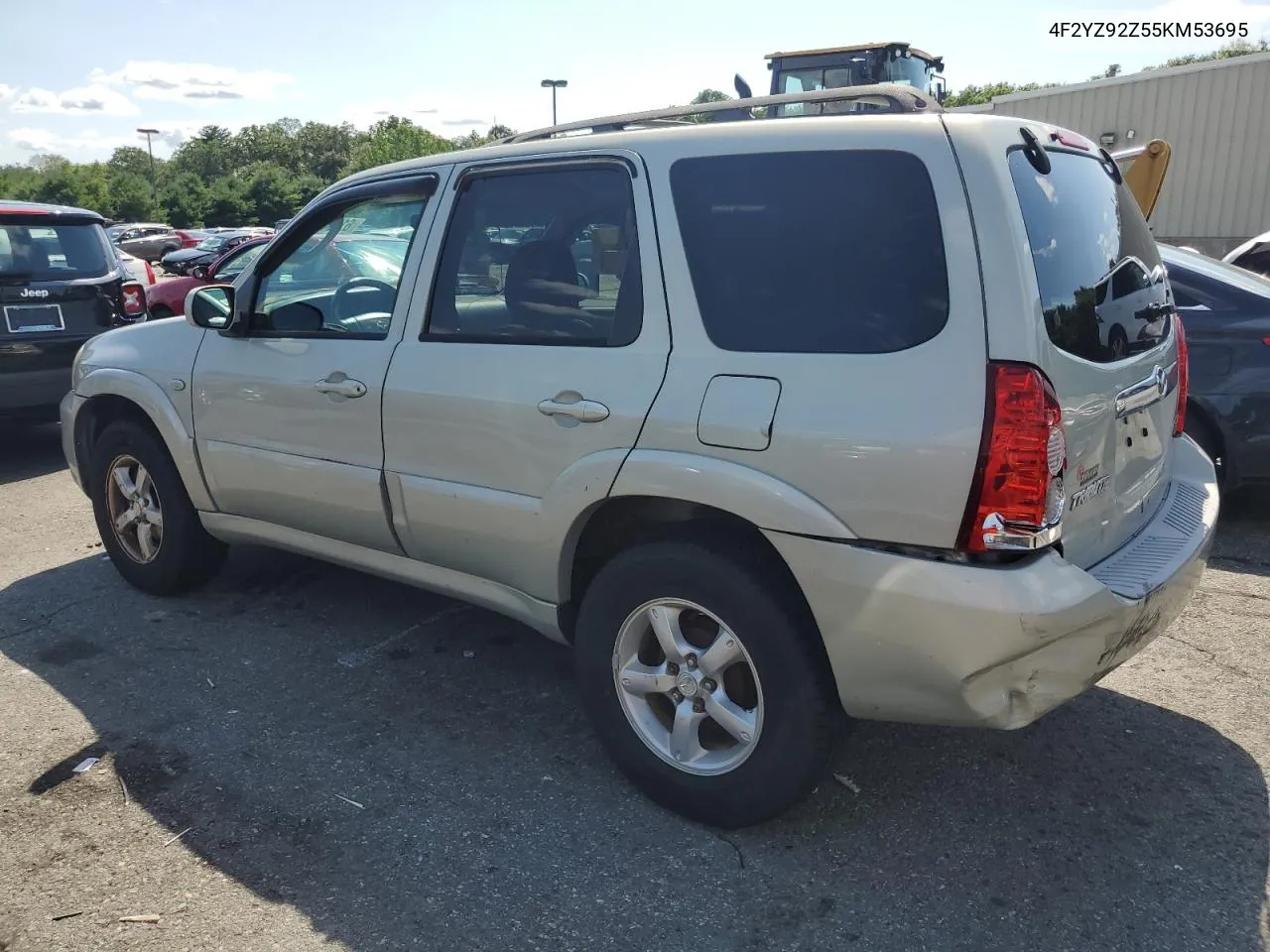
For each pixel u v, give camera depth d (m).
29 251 7.45
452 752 3.40
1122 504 2.88
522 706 3.71
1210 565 4.93
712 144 2.83
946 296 2.41
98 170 76.38
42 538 5.75
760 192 2.72
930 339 2.42
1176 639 4.12
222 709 3.70
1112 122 15.04
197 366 4.19
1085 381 2.54
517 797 3.12
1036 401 2.32
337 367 3.63
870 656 2.53
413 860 2.83
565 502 3.00
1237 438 5.19
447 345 3.33
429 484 3.39
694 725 2.91
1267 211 14.17
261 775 3.26
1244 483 5.30
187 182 78.50
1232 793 3.06
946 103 13.60
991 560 2.37
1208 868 2.72
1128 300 2.93
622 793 3.14
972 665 2.40
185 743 3.47
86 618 4.54
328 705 3.73
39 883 2.75
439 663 4.06
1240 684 3.73
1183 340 3.51
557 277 3.10
